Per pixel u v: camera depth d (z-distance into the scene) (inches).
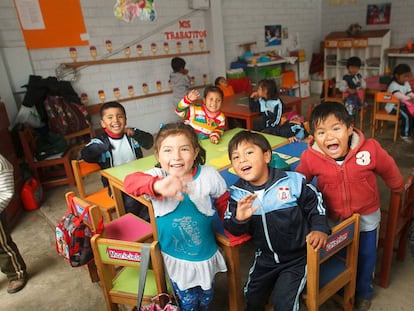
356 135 56.7
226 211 52.9
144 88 203.6
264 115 134.0
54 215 117.8
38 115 152.8
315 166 58.8
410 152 146.9
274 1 256.8
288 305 52.1
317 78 290.8
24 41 157.5
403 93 158.4
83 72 179.6
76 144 164.2
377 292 71.1
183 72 197.8
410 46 233.6
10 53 154.1
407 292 70.4
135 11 189.8
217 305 70.6
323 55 285.4
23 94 159.5
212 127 100.1
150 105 208.4
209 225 53.9
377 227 61.5
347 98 181.5
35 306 76.5
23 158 138.1
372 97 195.0
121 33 187.8
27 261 93.3
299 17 278.2
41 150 136.1
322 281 55.5
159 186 45.1
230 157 53.4
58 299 78.1
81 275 86.1
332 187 58.4
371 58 254.7
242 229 51.4
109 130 89.0
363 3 263.1
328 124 54.3
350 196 57.9
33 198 122.6
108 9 180.4
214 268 54.8
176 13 206.2
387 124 188.1
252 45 253.1
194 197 50.9
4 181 70.2
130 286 59.9
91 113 181.6
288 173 54.2
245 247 89.4
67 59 173.0
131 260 53.1
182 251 52.7
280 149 85.6
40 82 151.9
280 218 52.2
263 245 55.6
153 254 50.6
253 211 47.8
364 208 58.8
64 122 154.2
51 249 98.3
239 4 237.1
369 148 56.4
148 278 61.4
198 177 52.1
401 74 157.4
